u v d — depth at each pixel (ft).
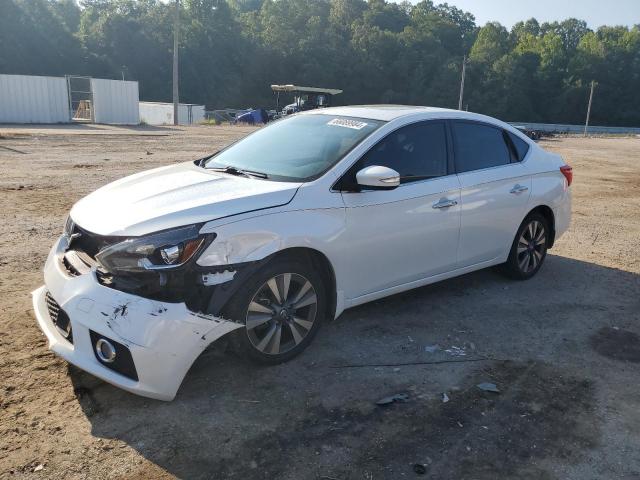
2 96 93.40
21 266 18.69
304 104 139.95
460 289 18.76
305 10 367.04
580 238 27.07
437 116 16.49
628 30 413.59
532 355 14.39
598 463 10.40
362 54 327.47
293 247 12.58
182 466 9.80
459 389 12.61
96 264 11.51
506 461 10.32
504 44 388.57
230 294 11.56
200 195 12.43
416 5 450.71
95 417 10.98
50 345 11.59
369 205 13.92
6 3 230.48
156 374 10.77
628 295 19.04
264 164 14.73
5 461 9.68
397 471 9.92
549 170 19.71
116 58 259.19
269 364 13.00
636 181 51.65
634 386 13.15
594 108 340.59
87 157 47.75
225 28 302.45
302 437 10.71
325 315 13.92
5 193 30.30
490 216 17.33
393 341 14.75
